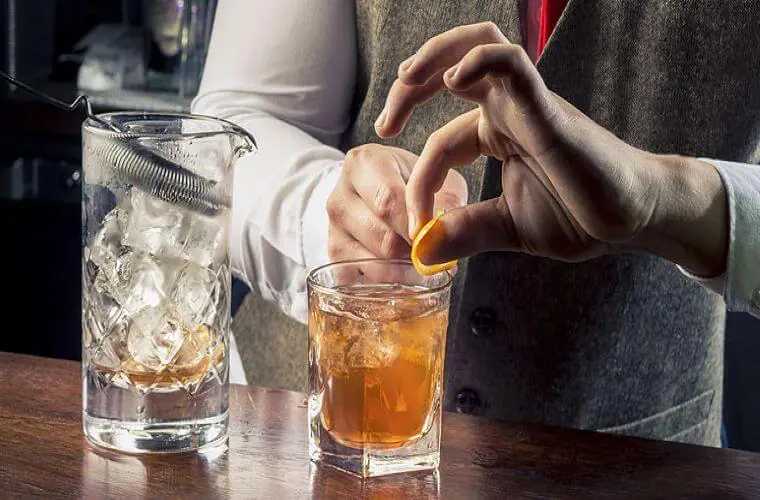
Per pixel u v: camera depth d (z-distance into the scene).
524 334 0.90
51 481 0.64
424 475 0.66
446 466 0.67
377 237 0.76
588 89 0.88
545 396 0.91
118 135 0.65
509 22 0.89
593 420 0.92
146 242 0.65
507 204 0.71
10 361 0.78
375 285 0.69
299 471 0.66
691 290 0.91
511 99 0.63
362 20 0.97
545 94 0.63
